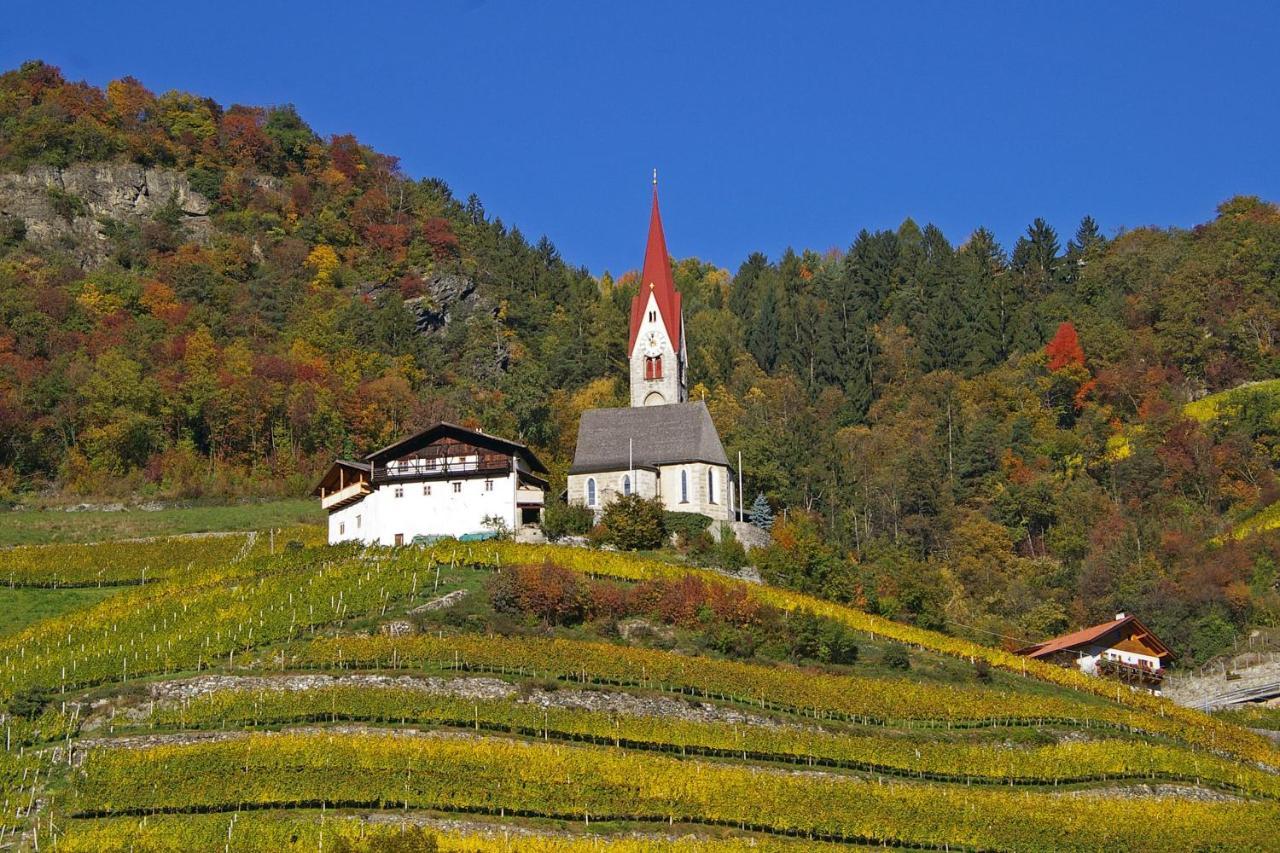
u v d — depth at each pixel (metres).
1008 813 71.69
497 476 111.00
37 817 64.69
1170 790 79.81
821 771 75.50
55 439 153.75
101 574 108.38
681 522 115.00
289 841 63.09
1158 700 93.88
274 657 80.62
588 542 110.44
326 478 117.06
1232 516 146.00
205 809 66.00
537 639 83.56
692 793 69.50
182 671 79.94
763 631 92.19
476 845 63.31
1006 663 96.81
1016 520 146.62
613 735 74.81
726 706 80.50
